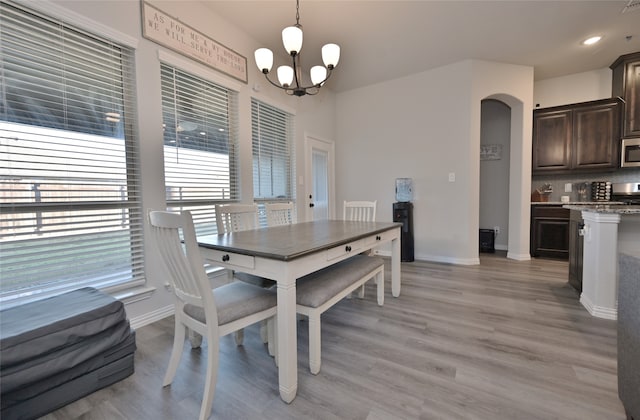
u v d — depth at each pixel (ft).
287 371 4.36
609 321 6.91
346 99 15.60
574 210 9.00
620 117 12.19
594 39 10.57
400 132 14.08
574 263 9.03
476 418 4.01
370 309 7.88
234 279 7.00
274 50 11.10
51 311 4.67
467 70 12.20
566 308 7.72
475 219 12.63
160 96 7.44
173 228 4.08
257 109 10.80
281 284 4.38
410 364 5.33
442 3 8.45
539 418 4.00
